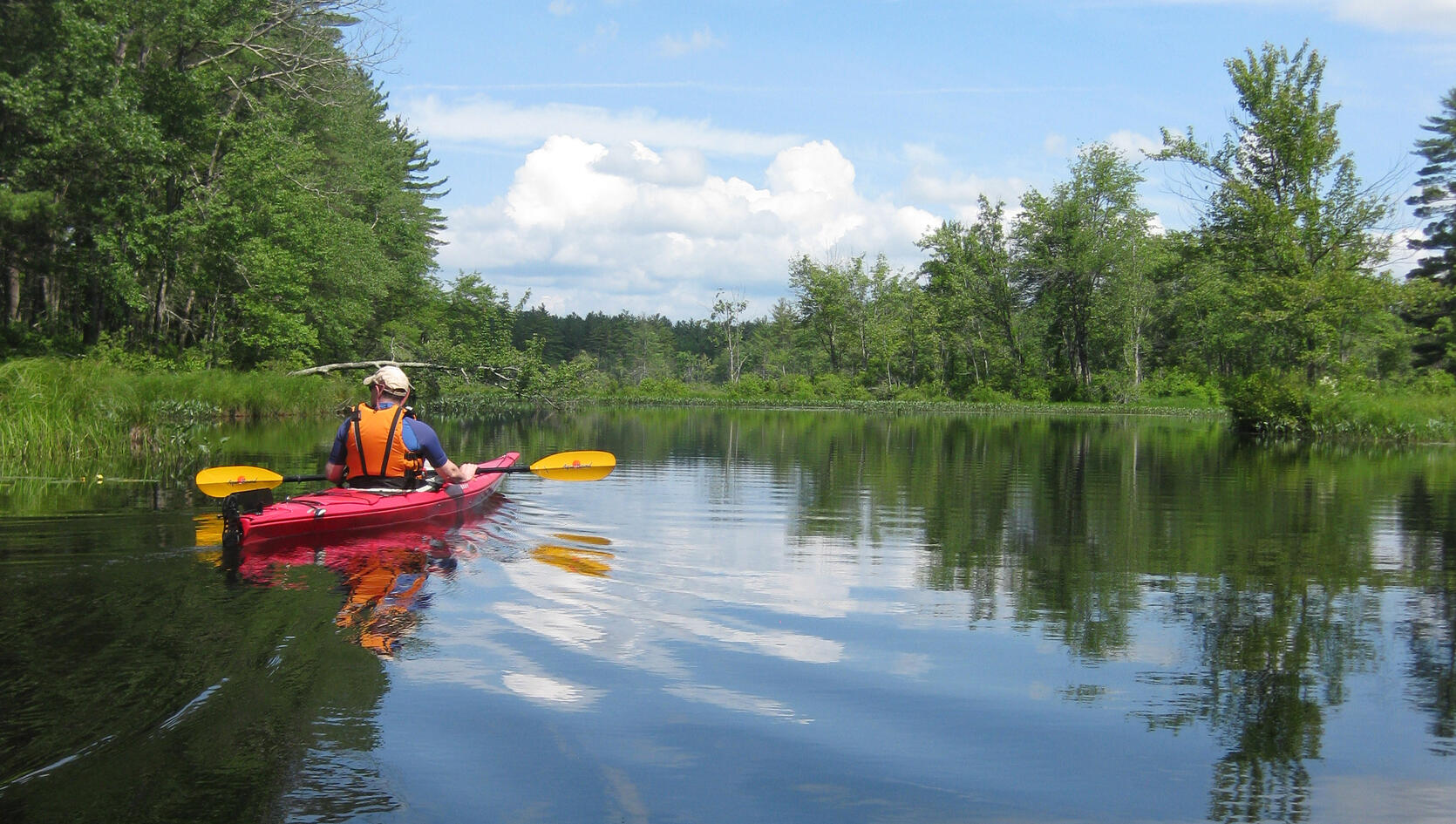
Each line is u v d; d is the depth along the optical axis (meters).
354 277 29.72
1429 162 50.81
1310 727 3.23
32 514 6.80
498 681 3.47
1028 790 2.70
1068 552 6.59
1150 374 60.91
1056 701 3.43
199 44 23.50
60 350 22.59
